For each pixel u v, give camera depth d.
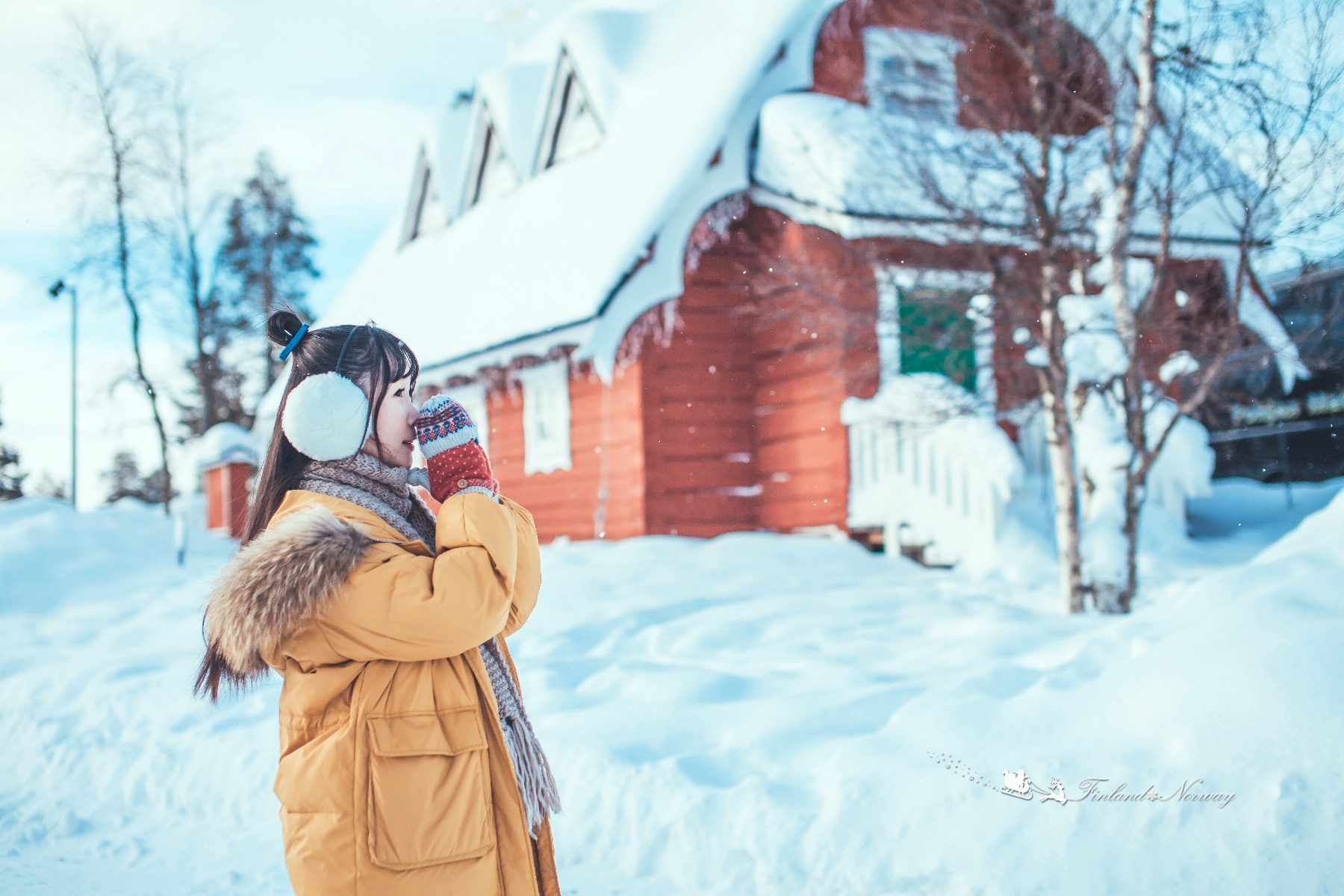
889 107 8.23
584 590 8.97
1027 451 12.12
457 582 1.86
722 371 13.31
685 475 13.04
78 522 13.84
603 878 3.54
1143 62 6.64
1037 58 7.07
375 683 1.91
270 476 2.13
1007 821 3.07
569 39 16.56
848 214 9.55
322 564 1.83
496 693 2.12
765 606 7.64
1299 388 15.04
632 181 13.38
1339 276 7.70
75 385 24.45
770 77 12.75
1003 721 3.61
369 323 2.17
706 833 3.49
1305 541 4.46
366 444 2.12
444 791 1.87
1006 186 7.83
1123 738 3.27
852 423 11.45
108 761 5.20
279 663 1.94
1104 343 7.64
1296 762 2.88
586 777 3.97
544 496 15.44
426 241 21.78
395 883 1.80
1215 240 10.14
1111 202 7.31
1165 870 2.77
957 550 10.50
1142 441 7.23
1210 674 3.28
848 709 4.30
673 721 4.40
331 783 1.84
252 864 3.97
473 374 16.14
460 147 21.86
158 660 6.82
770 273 10.52
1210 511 13.59
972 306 7.82
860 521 11.55
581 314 12.34
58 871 3.98
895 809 3.28
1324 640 3.19
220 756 4.88
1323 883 2.58
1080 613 7.22
